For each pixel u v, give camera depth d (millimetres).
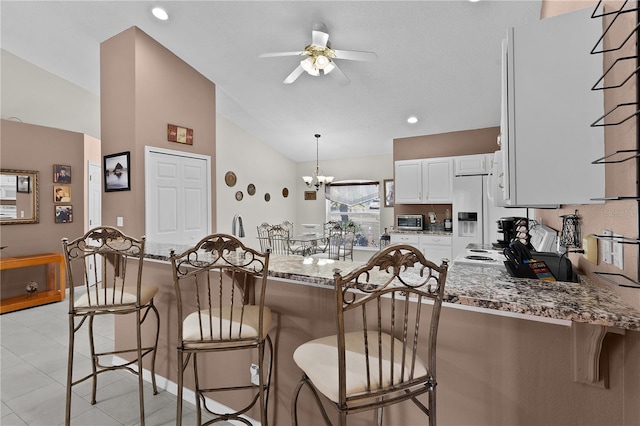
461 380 1274
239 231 3070
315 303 1634
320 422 1620
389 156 6656
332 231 6445
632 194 901
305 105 4840
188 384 2119
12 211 4133
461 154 5168
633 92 899
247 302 1821
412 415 1381
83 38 3592
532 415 1150
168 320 2270
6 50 4250
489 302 1059
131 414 1993
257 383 1834
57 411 2020
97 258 5043
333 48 3377
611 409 1024
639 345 912
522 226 2535
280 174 7262
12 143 4129
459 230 4648
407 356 1185
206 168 3859
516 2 2609
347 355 1173
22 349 2893
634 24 911
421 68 3639
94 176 5113
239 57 3711
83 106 5062
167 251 2291
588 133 1136
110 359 2727
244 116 5715
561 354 1103
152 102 3256
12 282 4172
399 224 5496
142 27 3174
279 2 2887
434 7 2779
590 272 1362
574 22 1156
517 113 1224
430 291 1093
